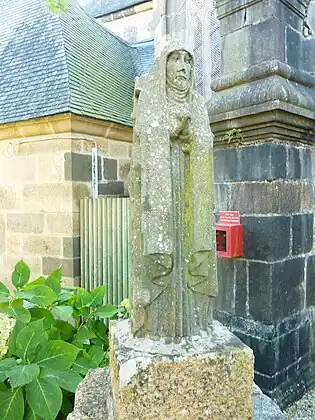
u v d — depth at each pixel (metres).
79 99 5.32
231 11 3.22
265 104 2.83
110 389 1.85
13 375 2.21
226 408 1.62
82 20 7.64
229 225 3.11
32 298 2.86
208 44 5.49
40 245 5.51
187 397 1.58
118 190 5.96
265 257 2.99
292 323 3.15
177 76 1.67
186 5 5.73
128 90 6.76
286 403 3.05
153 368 1.55
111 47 7.79
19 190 5.67
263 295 2.99
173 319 1.68
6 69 6.32
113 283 5.07
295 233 3.17
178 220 1.68
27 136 5.49
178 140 1.69
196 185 1.68
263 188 2.99
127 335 1.76
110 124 5.57
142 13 11.06
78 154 5.27
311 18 3.44
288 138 3.05
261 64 2.98
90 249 5.23
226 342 1.70
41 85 5.61
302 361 3.28
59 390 2.27
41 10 6.90
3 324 2.73
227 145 3.22
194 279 1.71
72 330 3.21
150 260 1.64
